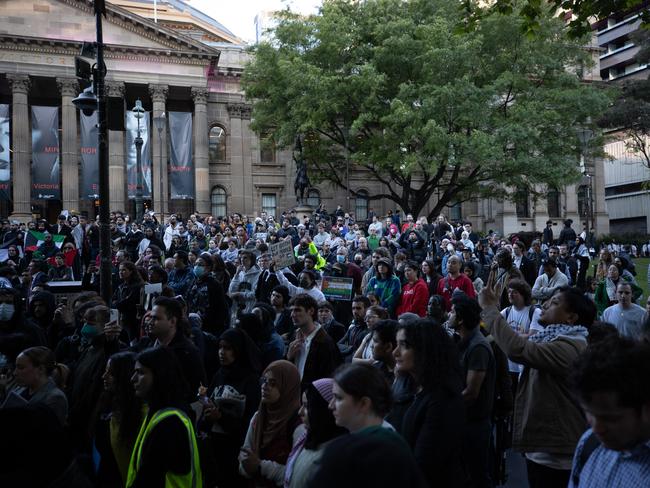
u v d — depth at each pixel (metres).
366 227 33.62
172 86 51.62
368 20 37.72
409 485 2.22
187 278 12.95
